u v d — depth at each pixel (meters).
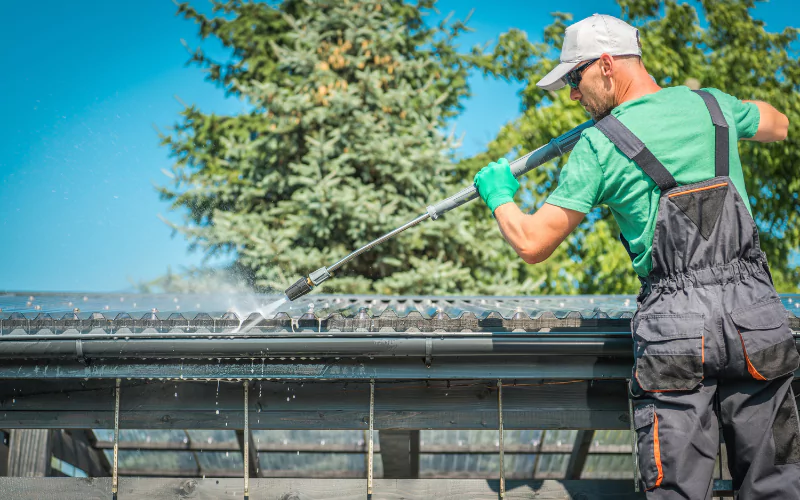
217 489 3.09
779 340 2.27
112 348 2.78
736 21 16.69
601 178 2.46
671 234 2.37
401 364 2.81
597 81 2.59
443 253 12.23
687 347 2.29
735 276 2.33
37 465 4.67
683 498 2.26
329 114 12.22
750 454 2.30
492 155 14.09
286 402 3.15
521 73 16.22
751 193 16.20
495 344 2.70
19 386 3.20
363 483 3.06
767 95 16.39
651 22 16.59
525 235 2.51
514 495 2.98
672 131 2.41
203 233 11.94
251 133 14.32
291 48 15.22
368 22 13.31
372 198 12.02
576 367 2.78
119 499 3.09
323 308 4.08
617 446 5.80
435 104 13.12
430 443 5.87
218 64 15.46
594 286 14.52
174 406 3.17
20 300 4.77
